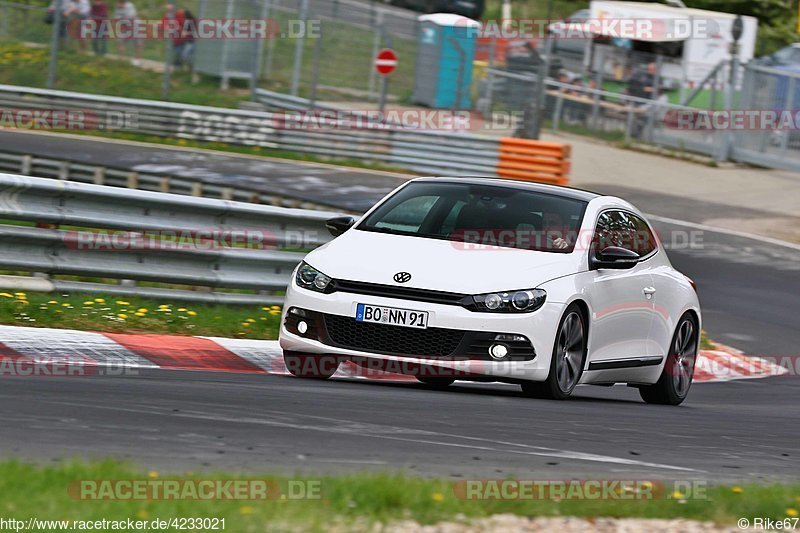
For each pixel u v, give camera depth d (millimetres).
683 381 34906
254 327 35750
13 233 33312
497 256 28812
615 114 113750
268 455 18562
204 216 37812
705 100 110500
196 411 21922
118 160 84438
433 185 32062
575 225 30672
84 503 14219
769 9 144750
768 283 65125
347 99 115688
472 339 27047
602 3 113875
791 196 96312
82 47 119250
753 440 26969
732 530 16578
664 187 96812
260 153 99250
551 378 28156
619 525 16109
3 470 15047
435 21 110062
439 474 18422
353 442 20344
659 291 33250
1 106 102562
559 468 19938
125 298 35656
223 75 117062
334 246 29453
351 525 14414
